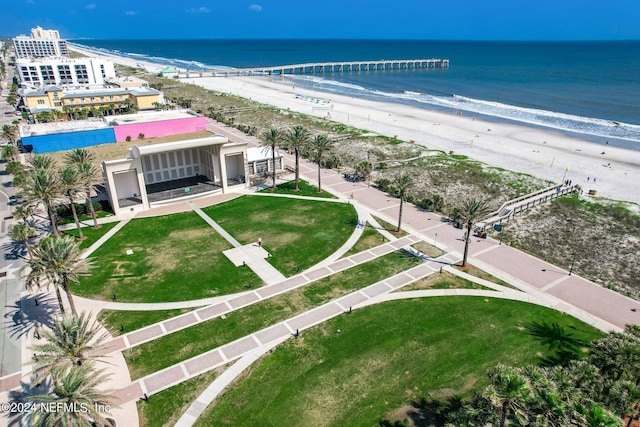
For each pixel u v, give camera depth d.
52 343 26.34
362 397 30.38
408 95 175.50
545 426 22.03
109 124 86.12
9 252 50.22
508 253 50.53
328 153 90.81
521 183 71.94
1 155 83.38
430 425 28.09
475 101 157.88
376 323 38.09
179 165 73.50
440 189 72.19
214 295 42.19
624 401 24.97
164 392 30.50
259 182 73.75
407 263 48.00
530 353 34.59
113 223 58.09
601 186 71.69
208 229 56.69
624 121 121.44
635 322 38.31
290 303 40.91
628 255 50.94
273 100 158.88
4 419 28.17
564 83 194.88
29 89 134.38
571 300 41.56
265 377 32.06
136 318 38.59
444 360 33.88
